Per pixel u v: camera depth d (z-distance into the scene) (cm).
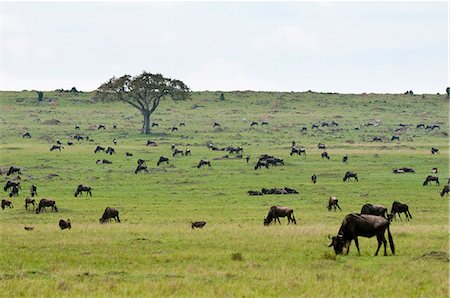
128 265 8350
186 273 7700
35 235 12150
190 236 11650
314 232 11975
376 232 9050
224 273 7588
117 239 11219
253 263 8312
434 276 7400
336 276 7444
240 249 9762
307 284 6988
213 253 9281
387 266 8075
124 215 17012
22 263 8569
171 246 10188
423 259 8600
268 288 6831
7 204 19175
